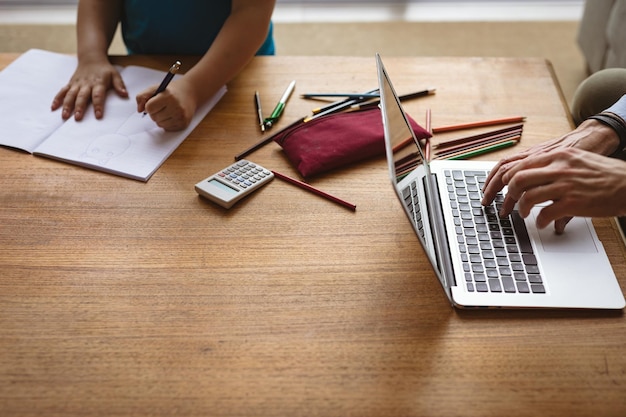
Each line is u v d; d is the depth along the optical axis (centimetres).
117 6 122
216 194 81
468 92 103
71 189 85
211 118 98
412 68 109
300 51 227
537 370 61
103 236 78
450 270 72
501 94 103
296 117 98
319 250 75
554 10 251
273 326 66
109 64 108
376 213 80
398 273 72
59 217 80
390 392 60
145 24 120
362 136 89
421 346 64
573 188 72
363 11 251
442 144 92
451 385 60
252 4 106
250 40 105
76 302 69
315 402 59
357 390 60
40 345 65
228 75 103
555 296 68
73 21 243
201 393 60
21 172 88
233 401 59
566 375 61
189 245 76
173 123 94
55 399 60
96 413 58
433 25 242
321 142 89
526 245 75
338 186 85
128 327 66
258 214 80
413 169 77
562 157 75
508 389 60
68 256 75
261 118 97
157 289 70
